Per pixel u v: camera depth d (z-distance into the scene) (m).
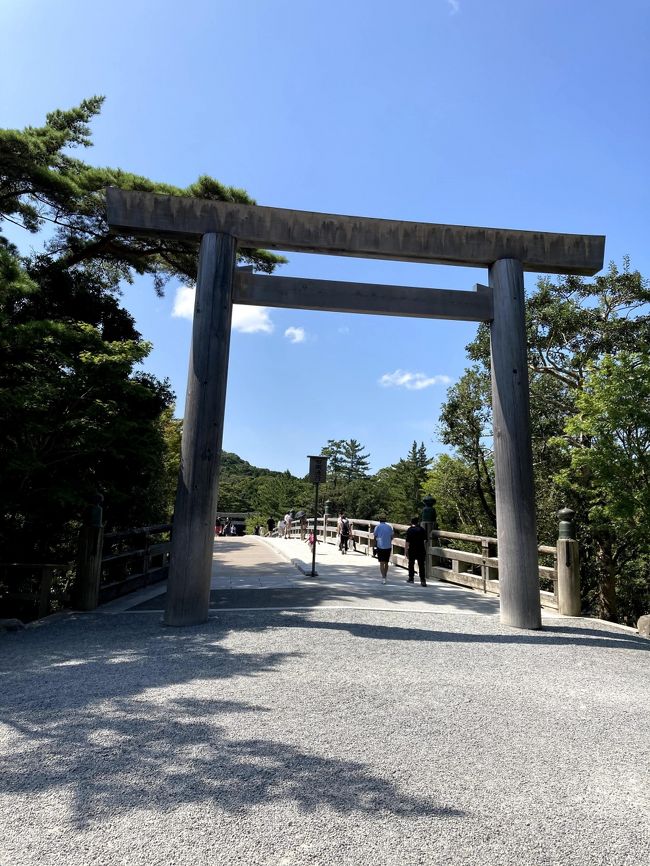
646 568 17.02
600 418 10.22
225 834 2.32
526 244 8.05
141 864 2.13
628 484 10.20
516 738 3.49
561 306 17.50
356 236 7.76
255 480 75.75
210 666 4.89
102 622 7.05
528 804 2.66
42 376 9.18
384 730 3.53
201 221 7.52
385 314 7.88
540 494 18.86
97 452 10.18
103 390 9.61
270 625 6.68
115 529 12.91
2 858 2.15
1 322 7.98
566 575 8.58
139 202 7.42
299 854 2.21
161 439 12.59
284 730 3.47
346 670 4.86
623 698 4.40
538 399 18.73
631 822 2.53
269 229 7.61
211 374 7.22
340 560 16.08
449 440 23.20
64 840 2.27
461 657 5.50
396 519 48.41
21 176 10.80
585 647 6.19
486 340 20.38
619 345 16.84
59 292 12.74
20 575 10.88
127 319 13.98
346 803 2.60
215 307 7.34
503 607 7.34
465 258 7.94
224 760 3.01
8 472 8.74
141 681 4.45
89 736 3.32
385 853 2.23
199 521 6.93
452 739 3.44
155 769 2.90
